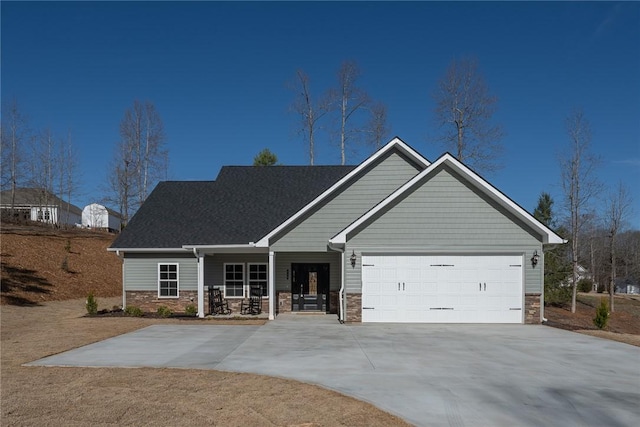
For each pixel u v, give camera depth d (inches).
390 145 751.7
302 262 804.6
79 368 383.6
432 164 660.1
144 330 595.8
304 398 302.7
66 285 1075.3
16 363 402.3
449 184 668.1
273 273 725.3
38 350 460.4
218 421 263.3
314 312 797.2
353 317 663.1
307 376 357.7
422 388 326.3
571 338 542.9
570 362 414.6
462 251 663.1
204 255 792.3
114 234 1786.4
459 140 1444.4
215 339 526.6
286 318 724.0
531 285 659.4
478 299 661.9
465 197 666.8
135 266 828.6
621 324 1127.0
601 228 1480.1
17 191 2213.3
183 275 822.5
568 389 327.9
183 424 258.8
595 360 423.8
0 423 259.4
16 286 961.5
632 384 342.6
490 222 665.0
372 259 667.4
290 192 908.0
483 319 659.4
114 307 888.9
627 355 447.8
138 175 1845.5
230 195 917.8
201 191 941.8
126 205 1834.4
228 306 809.5
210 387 327.0
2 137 1852.9
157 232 840.3
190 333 570.9
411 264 665.6
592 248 1656.0
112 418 267.7
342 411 278.7
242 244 765.9
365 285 666.2
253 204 885.2
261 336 548.1
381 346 485.4
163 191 952.3
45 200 2071.9
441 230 665.0
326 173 953.5
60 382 341.1
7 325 659.4
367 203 753.0
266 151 1609.3
